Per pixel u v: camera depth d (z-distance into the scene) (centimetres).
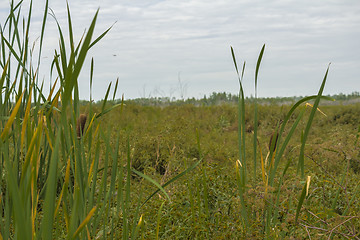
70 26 142
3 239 129
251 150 772
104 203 159
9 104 254
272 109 1297
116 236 230
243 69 224
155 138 589
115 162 161
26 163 110
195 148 623
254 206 222
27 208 109
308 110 1252
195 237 258
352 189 318
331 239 220
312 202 301
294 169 411
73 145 154
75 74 103
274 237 215
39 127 122
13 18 241
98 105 1175
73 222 120
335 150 238
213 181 323
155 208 294
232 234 249
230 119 1294
